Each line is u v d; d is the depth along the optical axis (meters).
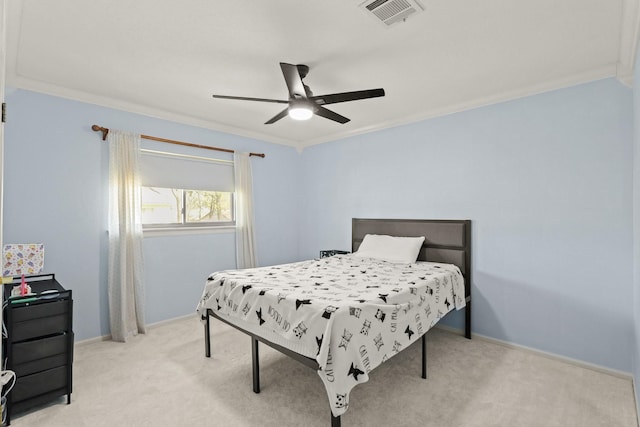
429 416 2.03
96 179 3.22
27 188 2.85
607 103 2.59
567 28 2.05
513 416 2.03
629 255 2.50
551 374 2.56
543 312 2.90
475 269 3.32
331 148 4.74
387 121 4.00
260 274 2.87
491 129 3.21
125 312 3.23
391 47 2.28
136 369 2.63
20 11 1.86
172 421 1.99
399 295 2.25
